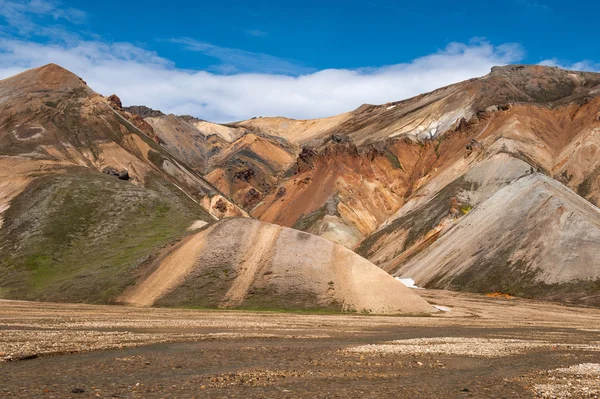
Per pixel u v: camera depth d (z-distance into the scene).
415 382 27.98
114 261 108.06
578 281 127.88
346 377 28.73
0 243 130.38
